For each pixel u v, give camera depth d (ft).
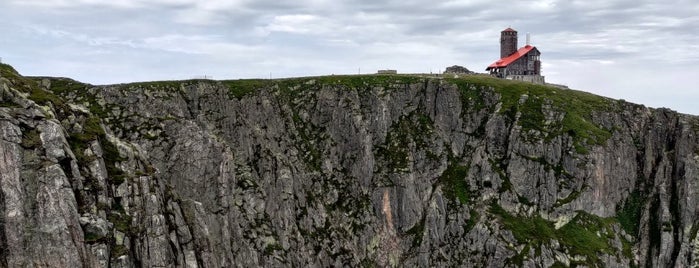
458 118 620.08
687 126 609.42
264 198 470.80
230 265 388.57
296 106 600.80
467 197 561.84
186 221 325.01
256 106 559.38
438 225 545.85
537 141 581.12
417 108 624.18
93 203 274.16
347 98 605.31
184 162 421.18
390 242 542.98
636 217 588.91
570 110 615.16
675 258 546.26
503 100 622.95
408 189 561.43
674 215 572.92
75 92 478.18
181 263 303.48
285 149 549.54
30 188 255.91
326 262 488.02
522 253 505.66
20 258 247.70
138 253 281.95
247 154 507.71
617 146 607.78
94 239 261.65
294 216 489.67
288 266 446.60
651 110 648.79
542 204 558.15
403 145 589.32
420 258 529.86
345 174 571.69
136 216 288.30
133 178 299.38
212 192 421.18
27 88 294.66
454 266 522.88
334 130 591.37
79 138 292.40
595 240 539.29
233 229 416.67
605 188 583.58
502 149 594.65
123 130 432.66
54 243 252.83
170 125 435.94
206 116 524.52
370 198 560.20
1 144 255.50
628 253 551.59
